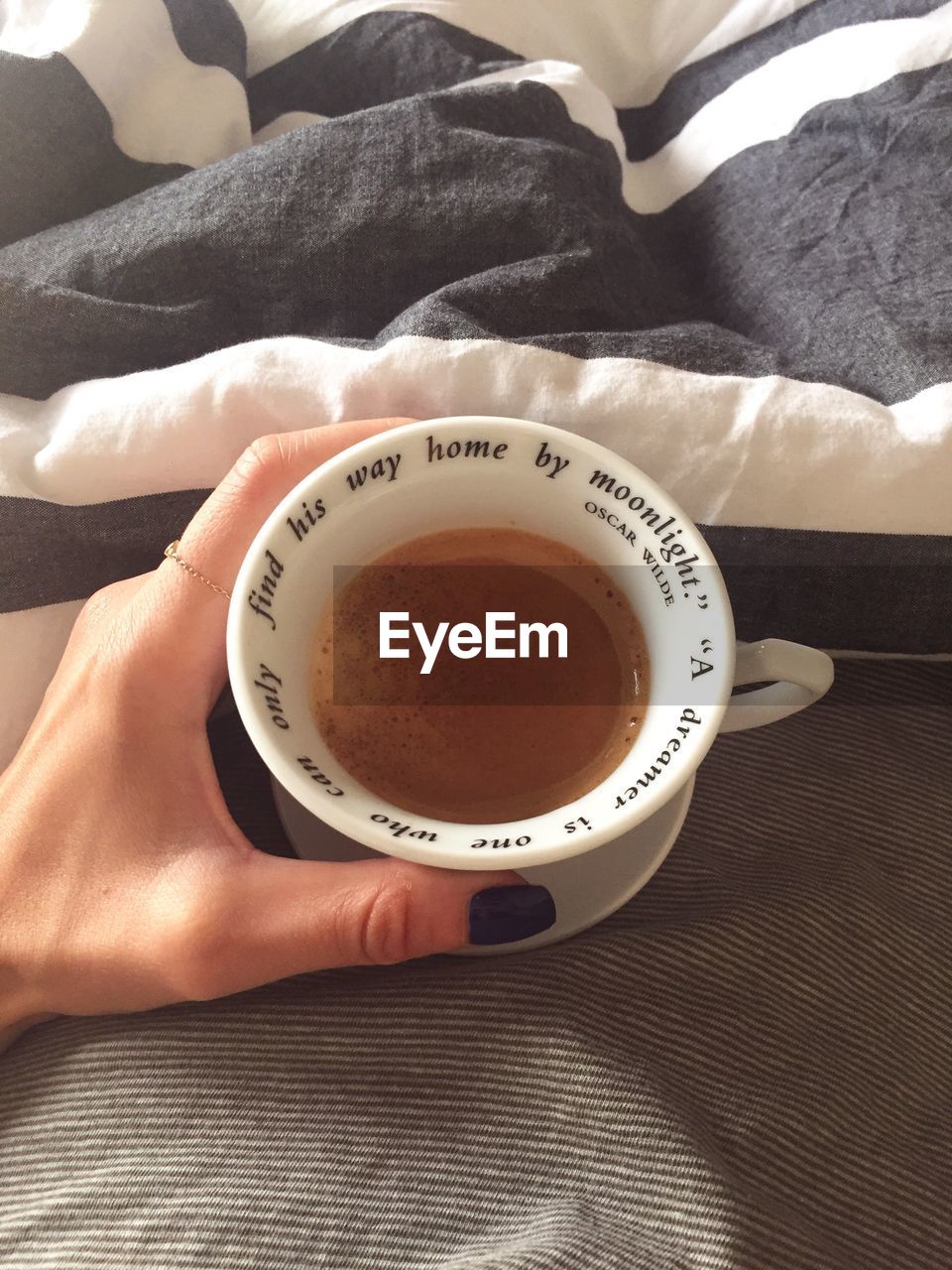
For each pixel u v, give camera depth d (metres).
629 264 0.23
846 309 0.22
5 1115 0.19
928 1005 0.21
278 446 0.19
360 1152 0.18
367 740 0.17
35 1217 0.18
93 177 0.25
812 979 0.20
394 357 0.19
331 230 0.21
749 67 0.26
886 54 0.24
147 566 0.22
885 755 0.23
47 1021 0.20
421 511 0.18
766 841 0.22
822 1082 0.19
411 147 0.22
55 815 0.19
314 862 0.19
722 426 0.19
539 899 0.18
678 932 0.20
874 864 0.22
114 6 0.24
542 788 0.17
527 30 0.27
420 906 0.17
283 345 0.20
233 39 0.27
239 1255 0.17
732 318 0.24
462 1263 0.16
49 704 0.20
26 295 0.21
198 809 0.19
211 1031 0.19
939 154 0.23
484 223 0.21
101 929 0.18
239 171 0.22
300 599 0.17
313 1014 0.19
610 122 0.26
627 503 0.17
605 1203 0.17
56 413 0.21
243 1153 0.18
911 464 0.19
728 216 0.25
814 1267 0.17
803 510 0.20
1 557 0.21
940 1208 0.18
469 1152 0.18
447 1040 0.19
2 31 0.25
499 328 0.21
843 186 0.23
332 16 0.27
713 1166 0.17
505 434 0.17
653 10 0.28
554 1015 0.19
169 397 0.20
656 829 0.20
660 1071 0.19
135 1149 0.18
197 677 0.20
